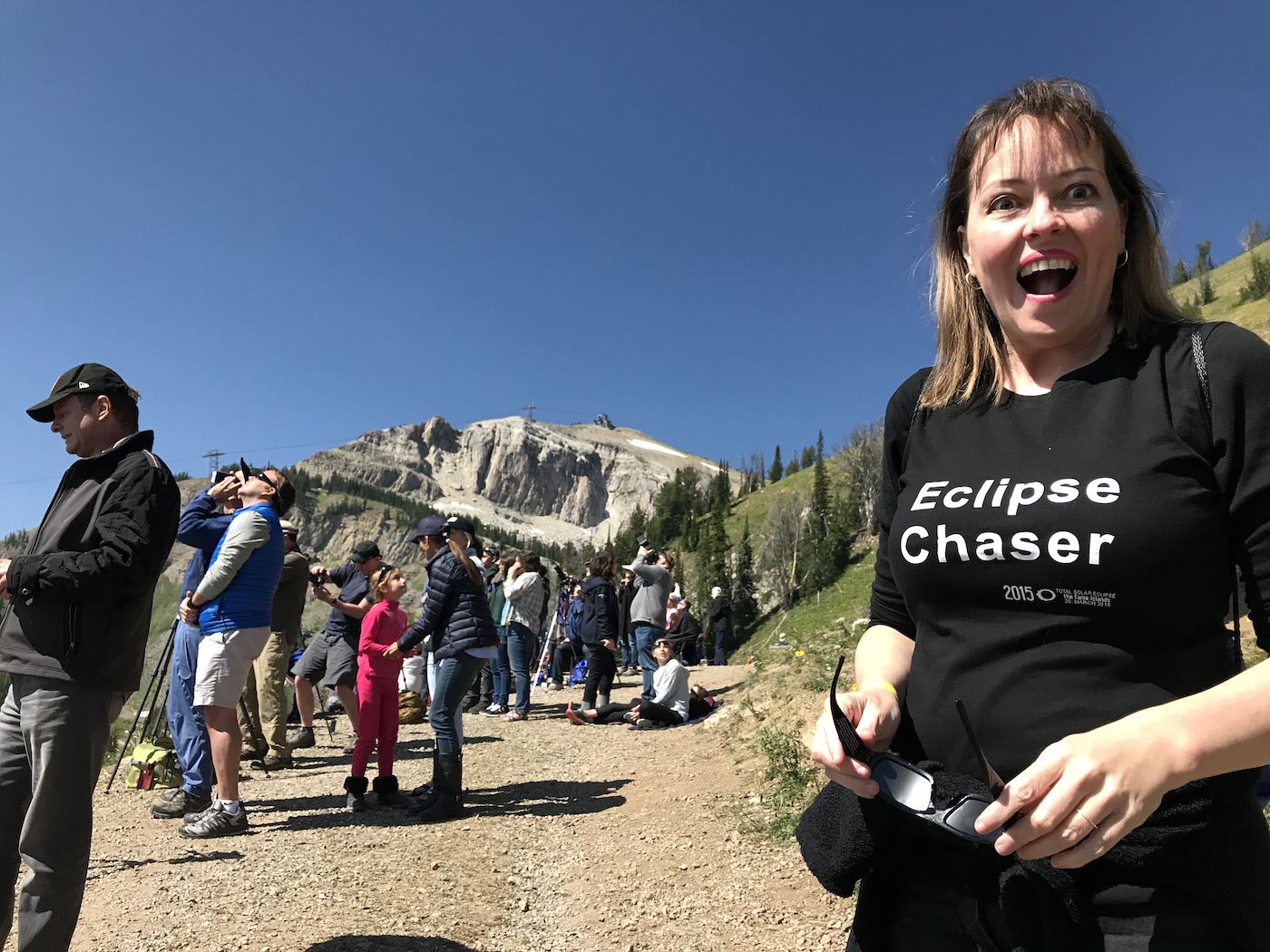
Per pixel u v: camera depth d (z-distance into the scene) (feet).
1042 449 3.88
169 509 10.29
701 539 263.90
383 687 19.16
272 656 23.29
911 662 4.41
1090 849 2.96
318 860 14.71
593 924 12.25
